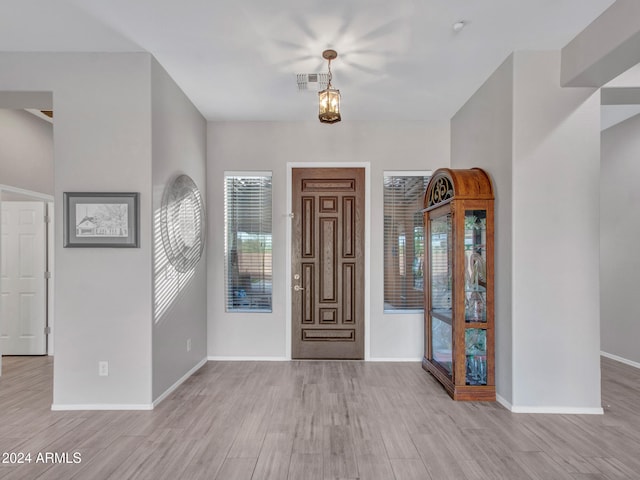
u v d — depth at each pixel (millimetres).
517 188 3012
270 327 4527
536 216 3008
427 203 4105
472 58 3117
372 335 4516
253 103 4020
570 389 3004
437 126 4562
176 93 3588
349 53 3033
